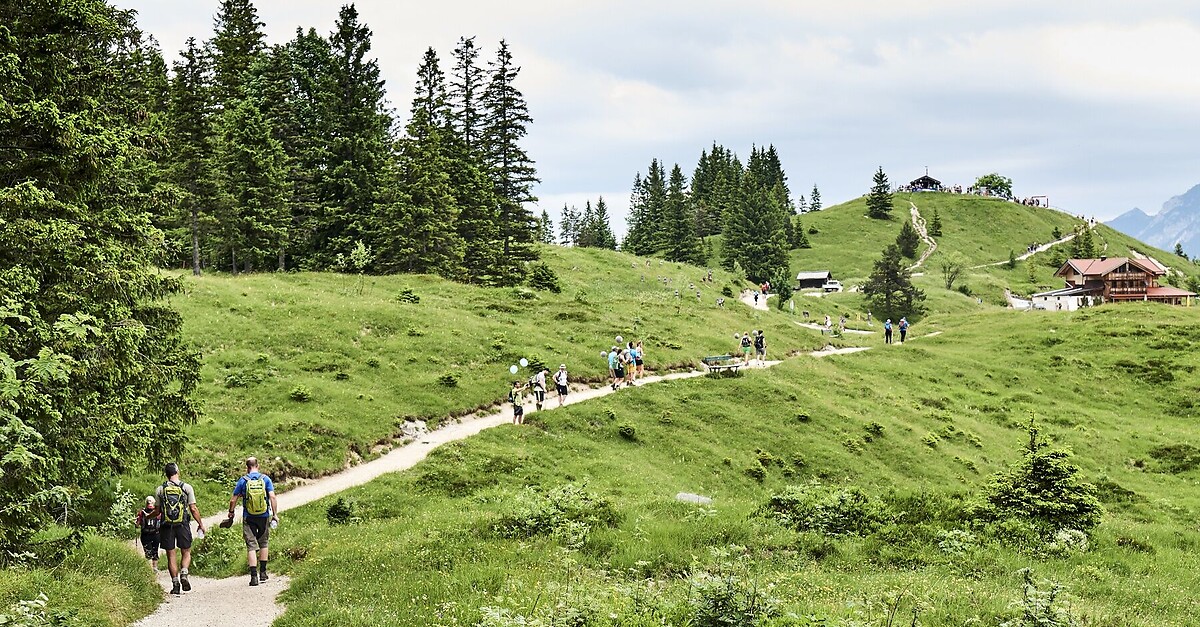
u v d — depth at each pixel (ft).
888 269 459.32
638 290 328.29
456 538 63.31
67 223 65.57
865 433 145.79
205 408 110.93
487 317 189.06
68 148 68.39
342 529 76.28
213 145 216.74
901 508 72.69
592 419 131.54
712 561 57.26
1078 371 210.18
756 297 342.85
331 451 106.93
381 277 219.20
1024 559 62.23
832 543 64.23
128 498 61.16
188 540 55.62
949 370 205.46
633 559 56.85
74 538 53.31
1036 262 643.45
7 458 40.96
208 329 141.08
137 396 76.28
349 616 43.27
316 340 147.02
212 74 260.01
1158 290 426.92
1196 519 119.75
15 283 56.85
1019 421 173.58
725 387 156.56
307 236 243.19
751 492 118.83
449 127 262.47
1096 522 71.92
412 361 146.30
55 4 73.20
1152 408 189.57
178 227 206.90
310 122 254.06
